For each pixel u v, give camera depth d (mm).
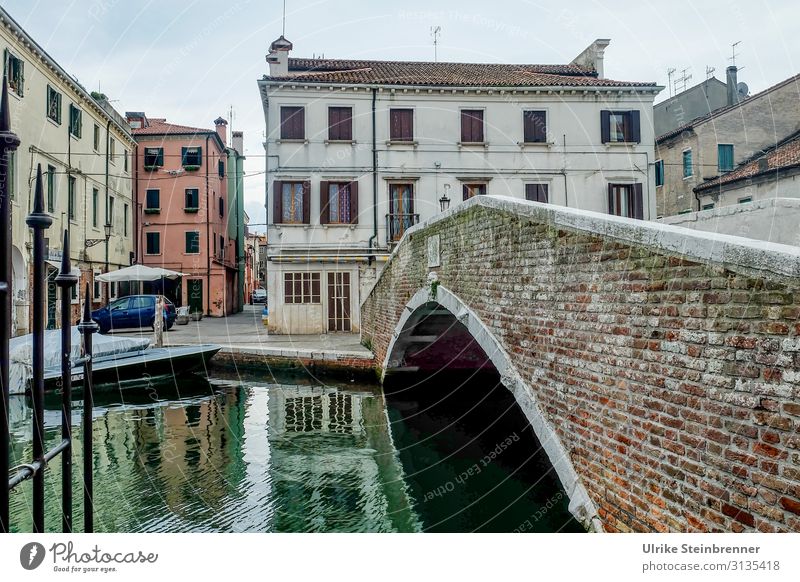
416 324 10359
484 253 5977
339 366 13820
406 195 18750
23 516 5914
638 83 19000
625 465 3480
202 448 8680
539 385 4680
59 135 17547
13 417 10125
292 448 8883
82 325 2684
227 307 27047
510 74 20578
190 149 25078
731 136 19297
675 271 3057
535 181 18953
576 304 4102
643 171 19172
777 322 2434
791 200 5184
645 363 3299
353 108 18438
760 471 2504
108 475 7344
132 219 24531
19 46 15008
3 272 1577
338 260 18438
